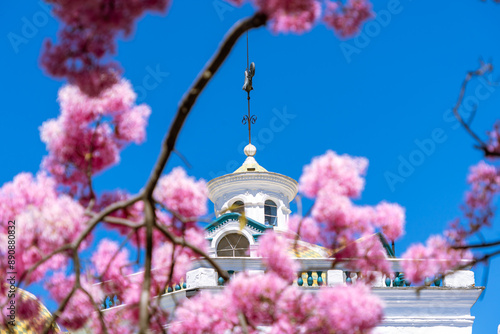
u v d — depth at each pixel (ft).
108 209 30.71
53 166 40.52
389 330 76.84
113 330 42.86
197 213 40.50
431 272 40.55
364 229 38.32
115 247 43.01
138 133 41.29
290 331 36.83
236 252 92.73
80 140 40.68
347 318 35.27
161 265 41.65
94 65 33.60
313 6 29.09
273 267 39.29
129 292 42.68
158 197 40.37
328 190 37.63
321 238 38.52
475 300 78.43
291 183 110.63
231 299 38.01
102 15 29.73
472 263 36.29
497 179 40.29
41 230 34.94
